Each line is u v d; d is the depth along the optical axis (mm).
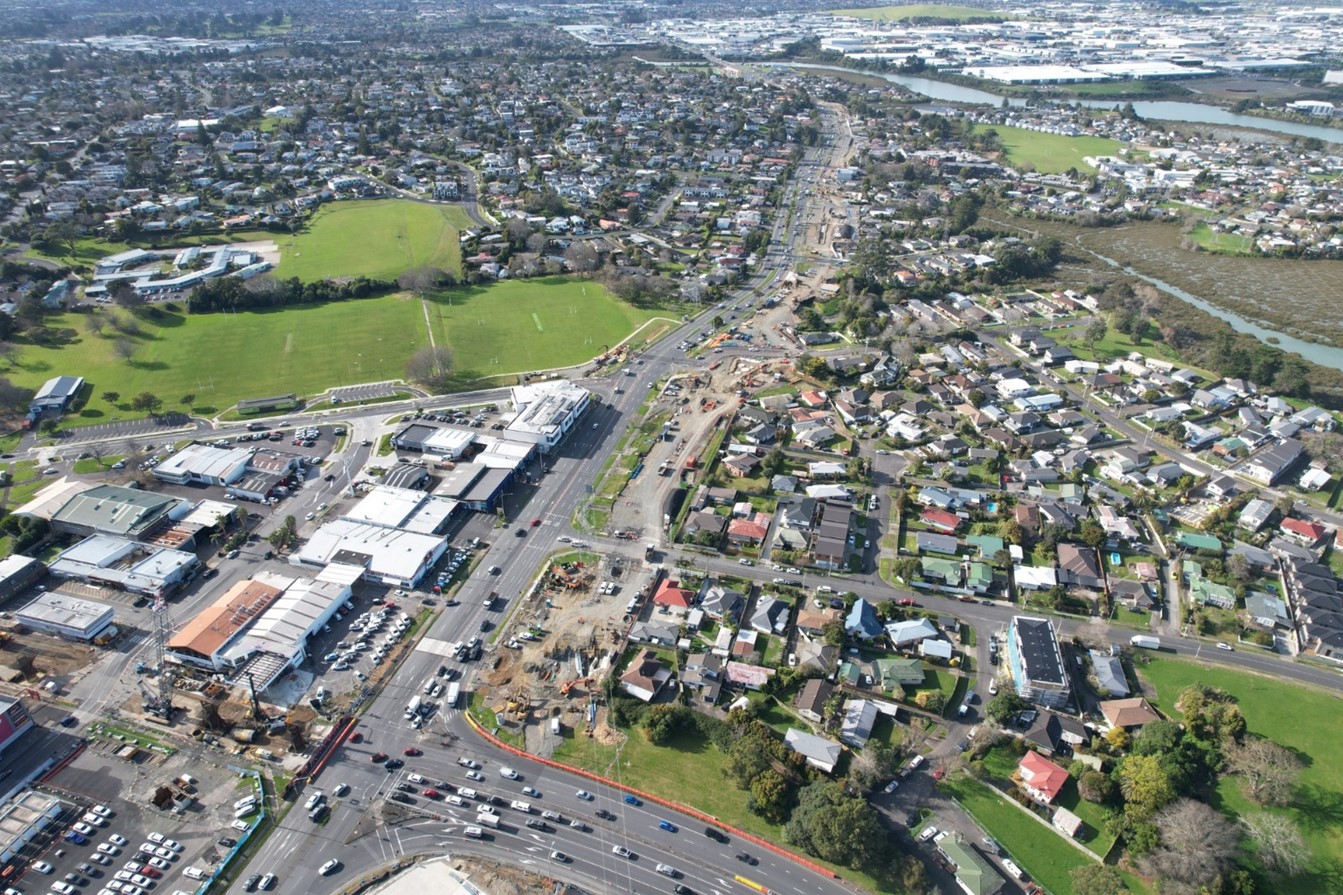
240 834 110625
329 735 125250
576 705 131625
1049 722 126812
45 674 136125
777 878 106875
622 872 107188
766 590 156375
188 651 137000
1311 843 112250
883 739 126500
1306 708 133000
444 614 149875
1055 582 157000
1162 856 105125
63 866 106750
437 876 103438
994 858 109688
